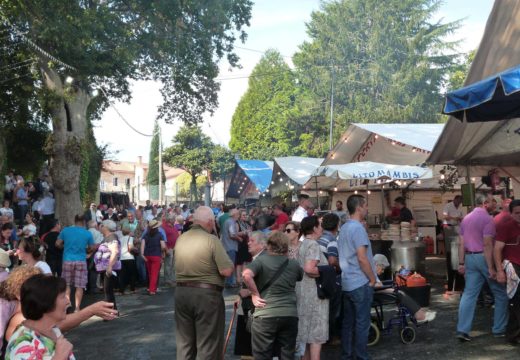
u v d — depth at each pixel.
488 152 11.47
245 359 6.92
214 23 22.23
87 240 10.37
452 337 7.96
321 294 6.32
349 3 50.53
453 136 11.13
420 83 47.59
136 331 9.13
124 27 20.41
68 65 19.53
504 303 7.79
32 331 2.94
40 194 24.61
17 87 21.17
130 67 22.19
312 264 6.20
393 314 9.61
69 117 22.14
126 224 13.49
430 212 19.31
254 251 6.69
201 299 5.79
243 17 23.47
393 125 17.64
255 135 67.56
